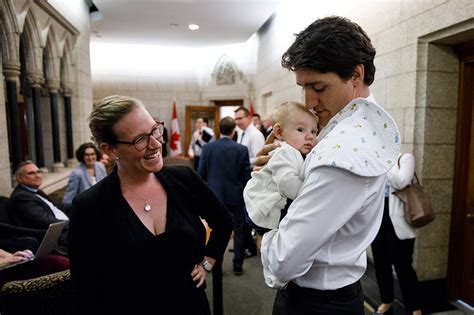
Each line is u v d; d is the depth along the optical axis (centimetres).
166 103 836
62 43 408
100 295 95
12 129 289
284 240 66
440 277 250
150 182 105
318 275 75
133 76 816
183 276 103
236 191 288
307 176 67
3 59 275
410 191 205
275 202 79
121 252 93
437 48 233
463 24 200
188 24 618
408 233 204
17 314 129
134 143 93
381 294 217
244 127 392
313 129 85
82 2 489
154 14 562
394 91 257
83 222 94
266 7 527
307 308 77
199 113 823
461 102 238
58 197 334
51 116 405
